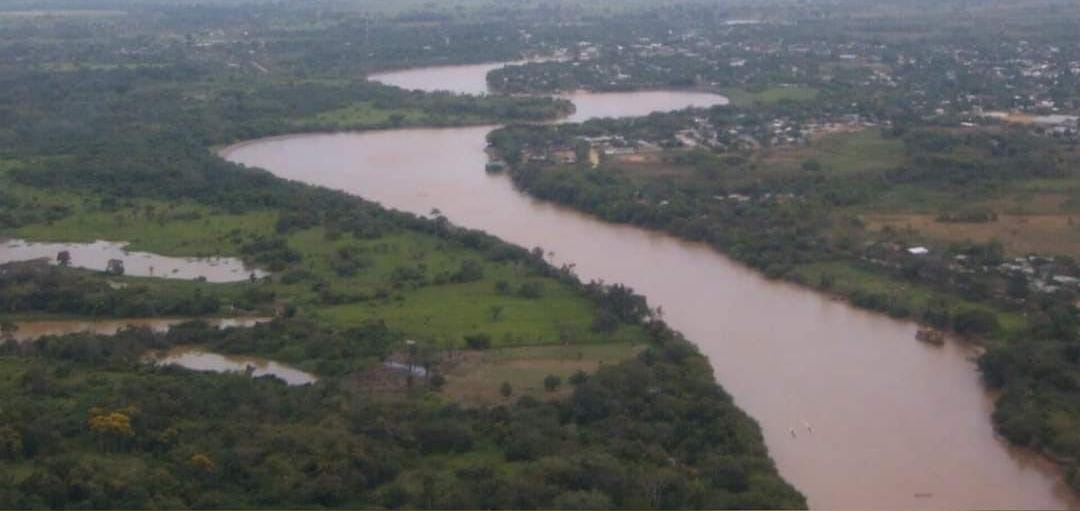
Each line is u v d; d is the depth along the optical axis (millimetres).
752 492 173375
